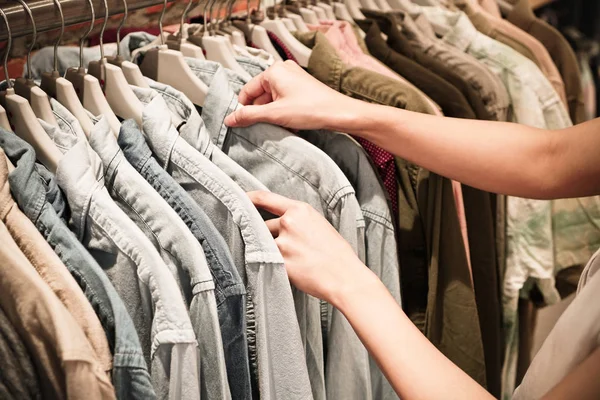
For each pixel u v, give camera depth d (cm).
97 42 117
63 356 55
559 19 210
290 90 80
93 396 57
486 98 108
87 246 66
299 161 77
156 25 126
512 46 125
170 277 62
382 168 90
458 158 80
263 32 95
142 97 77
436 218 94
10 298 56
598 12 207
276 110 79
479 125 81
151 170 69
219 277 67
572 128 76
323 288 69
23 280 56
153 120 72
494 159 79
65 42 117
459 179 82
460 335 98
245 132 80
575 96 134
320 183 76
